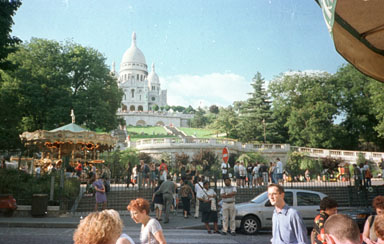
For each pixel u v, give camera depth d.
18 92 35.50
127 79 132.62
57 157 28.39
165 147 40.72
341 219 2.44
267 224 9.82
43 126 39.81
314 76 49.66
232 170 34.78
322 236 3.87
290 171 36.78
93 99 40.34
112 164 33.94
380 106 40.09
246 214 9.80
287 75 51.56
